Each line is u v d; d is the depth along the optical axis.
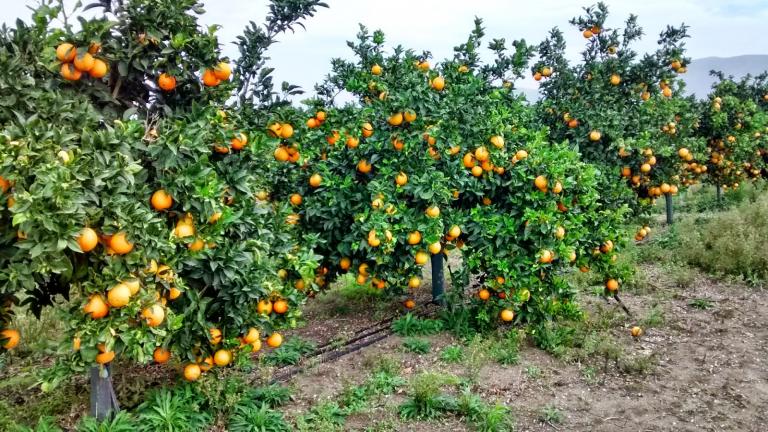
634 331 7.31
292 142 5.75
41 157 3.35
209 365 5.01
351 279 10.34
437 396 5.56
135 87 4.82
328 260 7.85
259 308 5.04
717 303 8.58
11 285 3.60
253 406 5.26
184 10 4.58
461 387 5.93
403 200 6.99
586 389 5.98
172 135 4.14
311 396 5.79
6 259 3.62
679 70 10.70
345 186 7.34
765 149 16.22
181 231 4.25
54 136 3.53
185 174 4.15
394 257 7.21
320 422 5.16
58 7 4.16
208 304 4.88
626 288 9.35
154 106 4.84
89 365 3.99
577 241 7.29
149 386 5.65
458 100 6.91
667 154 10.28
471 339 7.12
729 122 14.93
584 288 9.46
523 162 6.93
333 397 5.77
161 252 4.10
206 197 4.18
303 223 7.71
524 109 8.78
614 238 7.71
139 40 4.40
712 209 16.39
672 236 12.05
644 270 10.41
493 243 7.19
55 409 5.33
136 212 3.75
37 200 3.22
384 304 9.03
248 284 4.73
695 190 20.67
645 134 9.97
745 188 17.08
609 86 10.41
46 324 7.47
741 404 5.61
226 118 5.08
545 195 6.94
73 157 3.49
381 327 7.92
